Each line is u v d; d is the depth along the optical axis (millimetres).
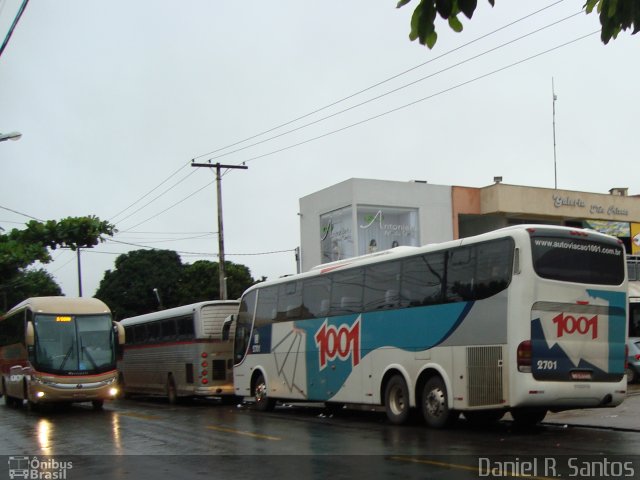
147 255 64250
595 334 12781
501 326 12367
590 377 12602
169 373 25969
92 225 19297
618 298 13180
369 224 30609
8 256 17969
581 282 12719
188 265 67125
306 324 18109
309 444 12039
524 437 12234
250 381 20609
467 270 13312
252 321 20828
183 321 24969
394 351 14945
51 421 18688
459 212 32500
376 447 11367
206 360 23578
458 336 13312
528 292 12164
